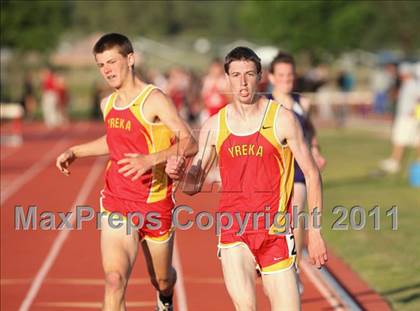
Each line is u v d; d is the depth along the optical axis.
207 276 21.95
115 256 14.13
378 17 109.81
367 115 91.31
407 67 43.06
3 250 25.14
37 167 48.06
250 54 12.85
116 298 13.70
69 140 66.94
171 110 14.19
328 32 92.12
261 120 12.88
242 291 12.77
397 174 43.66
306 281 21.23
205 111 35.88
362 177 43.03
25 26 101.75
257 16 93.94
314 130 19.45
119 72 14.19
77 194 37.06
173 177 13.65
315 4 91.69
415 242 25.89
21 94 105.44
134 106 14.25
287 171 13.06
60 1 104.94
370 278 21.64
